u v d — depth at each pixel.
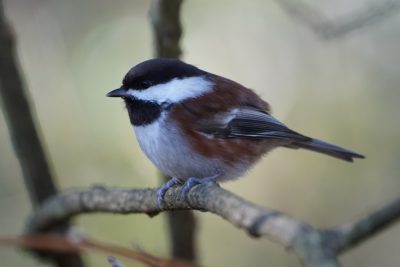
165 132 7.04
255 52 11.83
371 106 11.20
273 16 11.91
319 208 11.04
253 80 11.72
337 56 11.56
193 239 8.17
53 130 11.32
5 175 11.05
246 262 10.76
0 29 7.97
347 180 11.02
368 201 10.88
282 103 11.59
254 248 10.81
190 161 7.13
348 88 11.41
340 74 11.52
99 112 11.34
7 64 8.12
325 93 11.48
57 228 8.05
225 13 12.02
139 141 7.33
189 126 7.04
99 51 11.66
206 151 7.12
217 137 7.17
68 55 11.66
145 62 7.18
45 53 11.70
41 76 11.56
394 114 11.09
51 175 8.83
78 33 11.80
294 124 11.47
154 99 7.10
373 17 8.17
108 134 11.22
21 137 8.55
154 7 7.24
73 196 6.88
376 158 11.00
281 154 11.27
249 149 7.45
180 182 7.41
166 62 7.18
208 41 11.91
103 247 4.84
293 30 11.80
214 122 7.12
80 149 11.23
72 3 11.90
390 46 11.34
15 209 10.87
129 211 5.96
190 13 12.00
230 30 11.97
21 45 11.66
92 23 11.88
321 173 11.14
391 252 10.57
